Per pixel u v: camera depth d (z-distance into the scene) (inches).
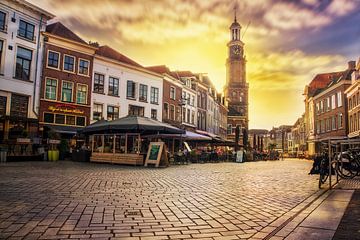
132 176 465.1
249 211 227.9
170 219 197.9
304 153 2241.6
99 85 1240.2
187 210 226.1
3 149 789.2
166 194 298.2
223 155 1253.7
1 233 160.6
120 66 1318.9
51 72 1077.8
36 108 1026.1
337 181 438.3
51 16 1080.2
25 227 172.2
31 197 262.2
